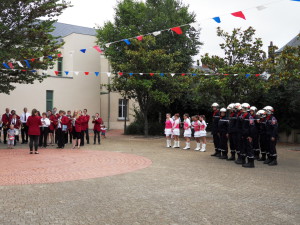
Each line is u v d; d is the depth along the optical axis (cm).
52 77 2641
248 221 531
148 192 714
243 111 1103
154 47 2514
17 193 695
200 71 2025
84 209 586
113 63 2266
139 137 2316
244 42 2050
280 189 757
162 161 1178
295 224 520
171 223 518
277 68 1909
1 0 1507
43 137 1728
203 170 1001
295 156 1405
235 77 1855
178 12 2642
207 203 632
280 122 2111
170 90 2258
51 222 514
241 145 1111
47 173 921
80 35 2827
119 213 565
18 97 2447
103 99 3089
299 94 1911
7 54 1520
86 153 1372
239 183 817
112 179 849
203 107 2508
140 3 2505
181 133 2556
